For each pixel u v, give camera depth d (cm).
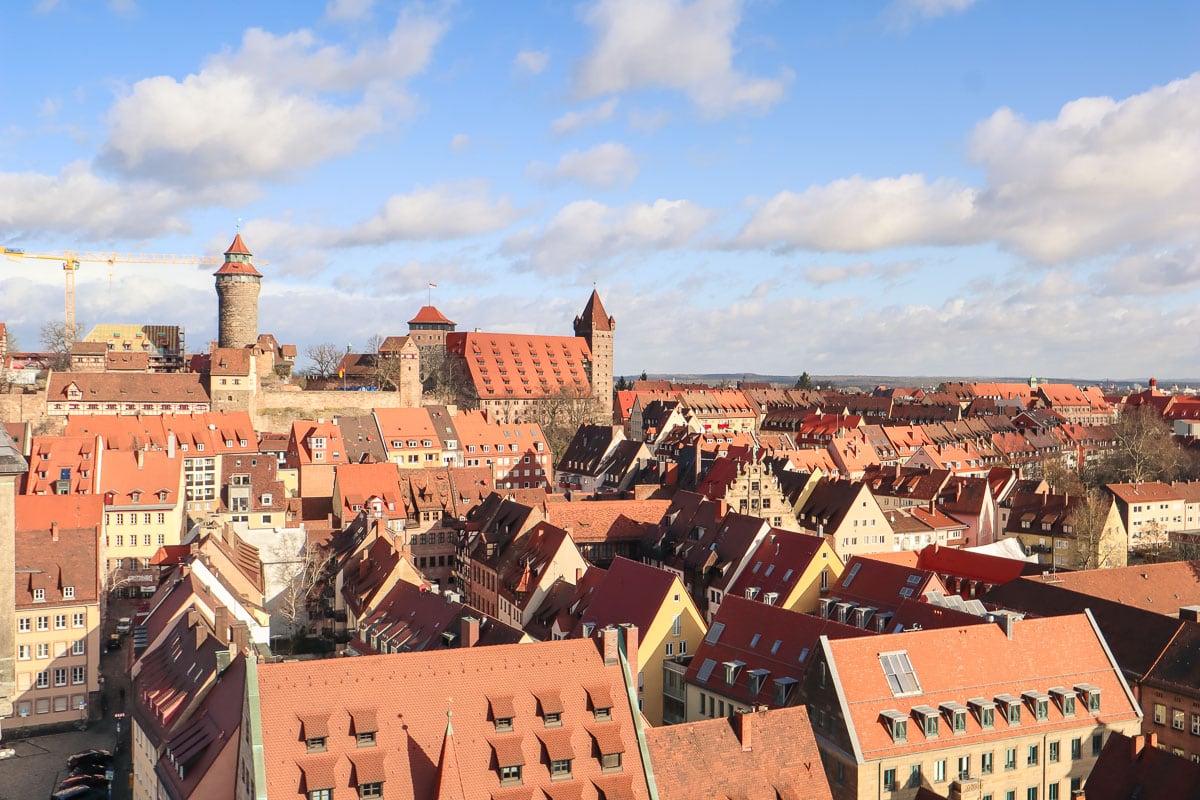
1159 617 9112
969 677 7581
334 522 16475
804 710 6825
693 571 12644
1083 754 7681
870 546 15350
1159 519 18600
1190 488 19388
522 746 5972
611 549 14312
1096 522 16238
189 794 6116
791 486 16450
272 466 17050
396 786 5591
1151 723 8650
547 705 6122
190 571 9900
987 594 10850
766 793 6406
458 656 6162
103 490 14912
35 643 10431
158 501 14988
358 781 5497
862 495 15275
